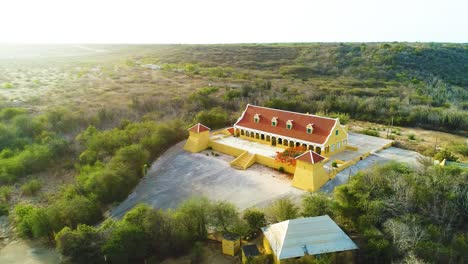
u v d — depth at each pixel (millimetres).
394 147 60906
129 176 45812
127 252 30078
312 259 27516
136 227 31375
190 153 58906
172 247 32062
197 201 36500
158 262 31109
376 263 28297
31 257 33188
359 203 33531
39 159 52594
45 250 34281
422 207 33406
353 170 49438
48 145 55688
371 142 62625
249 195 43781
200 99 87625
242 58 160000
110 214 40094
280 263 27484
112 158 49250
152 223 32125
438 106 89562
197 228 33594
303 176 44906
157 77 124188
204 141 60469
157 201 42781
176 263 30844
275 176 49406
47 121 67000
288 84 109938
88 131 62375
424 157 52594
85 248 30641
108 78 120875
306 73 129500
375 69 126625
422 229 30125
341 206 33625
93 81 114812
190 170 51938
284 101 84062
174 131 64062
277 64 146625
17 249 34656
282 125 58156
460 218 33375
